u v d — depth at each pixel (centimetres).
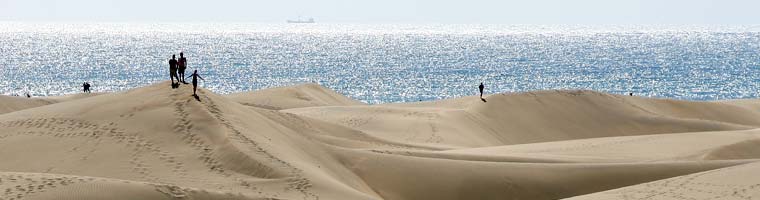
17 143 5822
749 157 8400
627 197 4462
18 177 3909
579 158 7119
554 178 5897
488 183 5756
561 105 12450
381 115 11738
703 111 14062
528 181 5825
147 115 6025
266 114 7356
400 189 5753
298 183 4834
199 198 3903
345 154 6181
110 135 5766
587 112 12425
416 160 6022
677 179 4766
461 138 10438
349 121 11256
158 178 4997
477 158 6562
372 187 5784
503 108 12181
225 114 6150
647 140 9156
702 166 6312
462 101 14088
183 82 6819
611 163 6272
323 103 16475
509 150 8556
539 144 9225
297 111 12444
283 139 6116
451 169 5891
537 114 12150
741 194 4094
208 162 5241
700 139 9112
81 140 5744
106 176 5116
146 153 5434
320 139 7325
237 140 5509
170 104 6175
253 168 5094
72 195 3678
